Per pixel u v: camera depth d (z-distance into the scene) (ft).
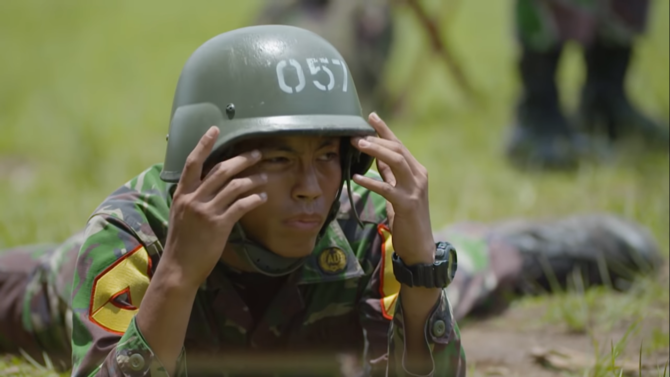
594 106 48.52
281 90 16.38
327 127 16.07
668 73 65.77
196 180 15.60
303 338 18.97
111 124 61.46
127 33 115.85
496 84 71.10
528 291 29.09
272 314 18.35
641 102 58.70
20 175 48.34
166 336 15.65
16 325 24.25
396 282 18.65
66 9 141.49
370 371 18.95
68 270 23.13
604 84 48.32
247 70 16.61
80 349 16.85
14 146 55.93
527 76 47.65
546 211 38.60
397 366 17.76
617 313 26.43
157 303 15.57
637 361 23.02
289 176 16.30
